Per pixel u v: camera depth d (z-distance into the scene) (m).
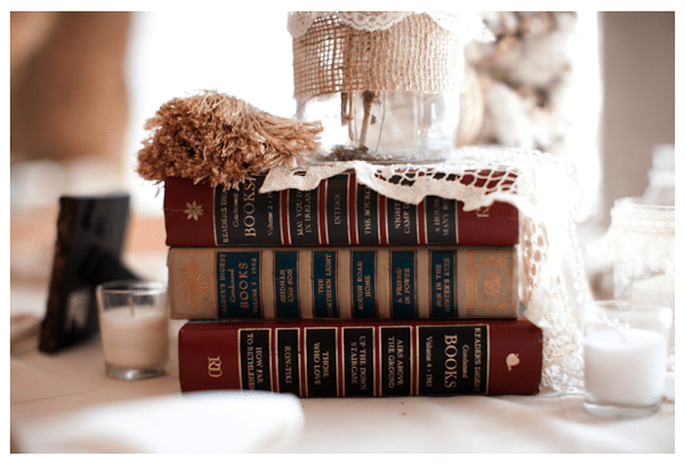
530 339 0.44
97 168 1.24
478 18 0.54
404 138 0.49
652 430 0.38
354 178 0.46
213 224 0.46
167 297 0.53
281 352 0.45
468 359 0.45
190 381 0.45
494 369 0.45
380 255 0.46
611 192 0.96
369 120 0.48
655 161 0.67
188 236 0.47
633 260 0.53
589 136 0.94
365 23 0.46
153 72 1.23
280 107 0.81
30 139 1.21
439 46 0.49
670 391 0.45
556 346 0.46
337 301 0.46
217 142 0.44
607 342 0.40
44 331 0.59
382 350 0.45
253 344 0.45
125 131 1.25
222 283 0.47
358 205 0.45
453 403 0.44
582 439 0.36
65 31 1.19
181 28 1.21
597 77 0.94
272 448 0.35
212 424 0.35
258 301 0.47
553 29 0.88
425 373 0.45
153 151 0.46
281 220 0.46
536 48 0.88
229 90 0.49
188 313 0.47
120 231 0.69
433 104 0.49
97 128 1.24
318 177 0.46
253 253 0.47
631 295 0.53
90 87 1.22
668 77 0.94
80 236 0.59
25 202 1.21
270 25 0.92
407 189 0.45
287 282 0.46
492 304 0.46
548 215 0.46
